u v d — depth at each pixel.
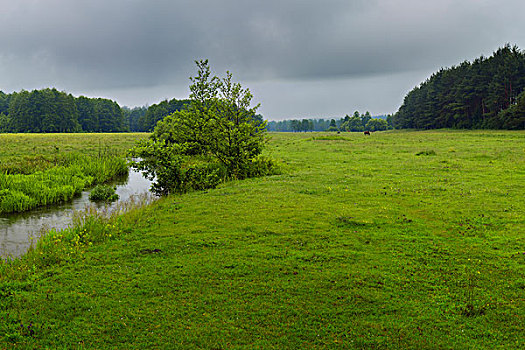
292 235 9.48
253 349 4.95
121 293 6.51
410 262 7.65
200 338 5.20
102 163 24.78
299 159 28.28
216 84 26.86
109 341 5.18
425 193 14.35
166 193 16.89
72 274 7.31
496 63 77.94
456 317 5.62
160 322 5.61
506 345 4.95
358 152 33.53
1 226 12.12
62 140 47.94
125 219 11.23
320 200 13.49
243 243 8.98
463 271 7.18
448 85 91.88
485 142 40.09
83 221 10.98
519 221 10.30
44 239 9.52
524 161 22.38
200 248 8.71
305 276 7.04
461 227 9.93
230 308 5.95
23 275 7.27
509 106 69.12
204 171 18.12
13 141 41.75
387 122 170.38
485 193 13.96
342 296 6.27
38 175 19.56
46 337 5.27
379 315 5.72
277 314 5.76
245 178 19.69
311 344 5.04
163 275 7.20
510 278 6.84
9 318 5.74
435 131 82.06
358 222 10.39
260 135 20.53
